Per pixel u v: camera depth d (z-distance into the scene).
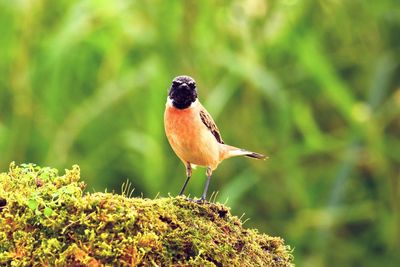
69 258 6.63
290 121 15.08
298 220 14.69
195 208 7.37
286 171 14.84
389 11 14.96
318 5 14.69
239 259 7.18
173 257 6.86
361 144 14.49
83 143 15.20
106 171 15.17
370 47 15.23
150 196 14.67
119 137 14.93
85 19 14.32
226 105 14.86
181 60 14.41
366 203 15.34
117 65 14.80
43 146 14.91
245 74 14.05
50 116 15.02
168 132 8.77
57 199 6.86
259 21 14.27
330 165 15.52
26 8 14.62
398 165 15.14
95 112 14.59
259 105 14.91
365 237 15.78
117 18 14.54
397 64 14.73
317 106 15.78
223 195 14.21
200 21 14.25
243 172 14.77
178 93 8.56
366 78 15.41
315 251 14.64
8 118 15.23
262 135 14.95
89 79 15.16
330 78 14.30
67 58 14.71
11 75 14.95
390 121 15.44
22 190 7.12
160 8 14.41
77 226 6.73
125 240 6.70
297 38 14.59
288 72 15.32
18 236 6.75
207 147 8.70
